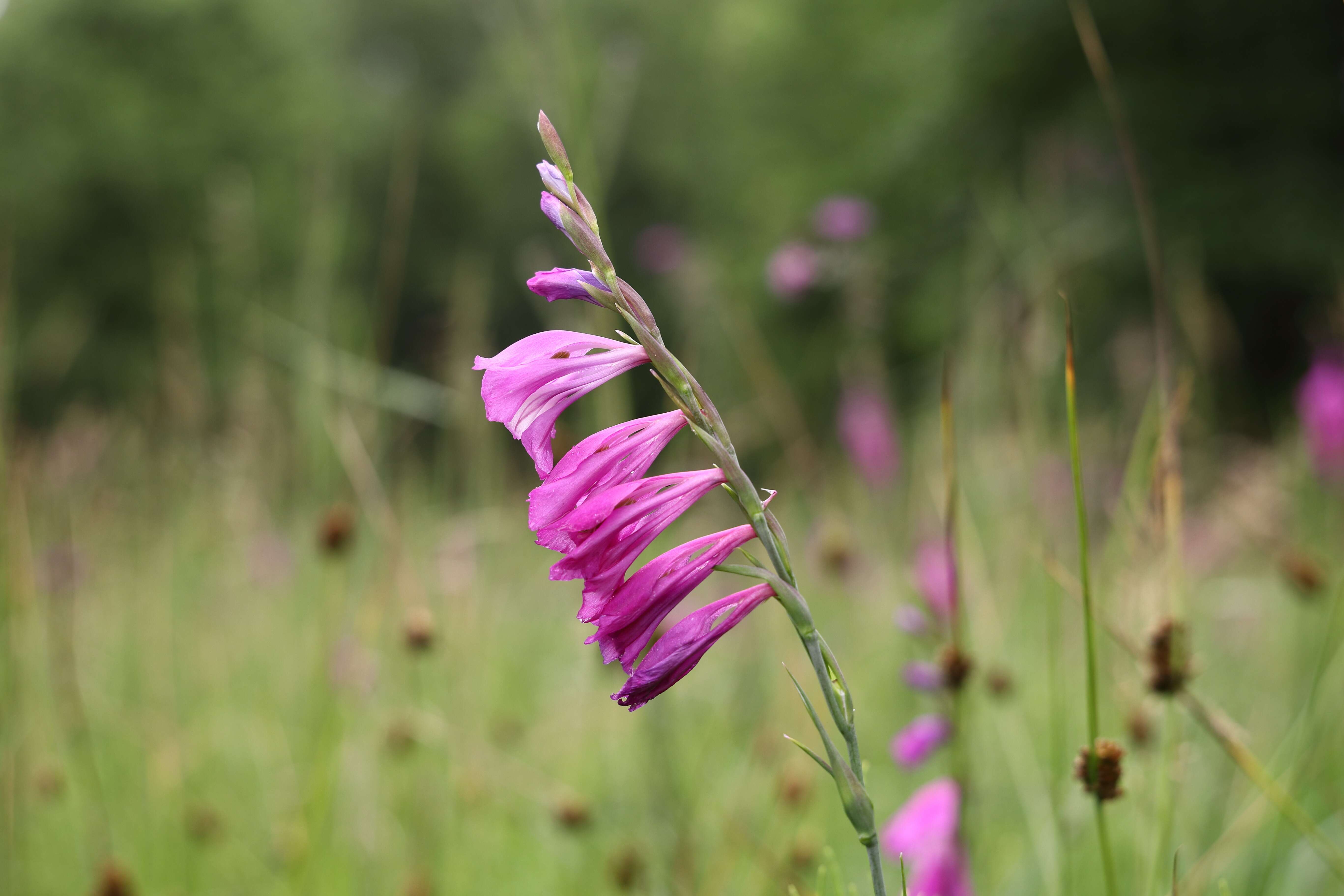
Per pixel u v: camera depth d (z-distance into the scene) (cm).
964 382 517
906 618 299
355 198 2780
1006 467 452
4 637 359
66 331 809
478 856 370
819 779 381
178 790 383
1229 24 1423
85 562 541
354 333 614
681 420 142
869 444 635
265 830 388
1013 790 370
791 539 607
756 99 2305
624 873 307
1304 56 1407
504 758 379
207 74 2509
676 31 2842
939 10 1841
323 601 358
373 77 3469
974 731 346
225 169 2377
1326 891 285
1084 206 1317
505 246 2880
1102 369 1202
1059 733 264
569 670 502
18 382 1611
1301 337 1355
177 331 680
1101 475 497
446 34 3397
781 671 422
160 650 485
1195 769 332
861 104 2102
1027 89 1647
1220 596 512
